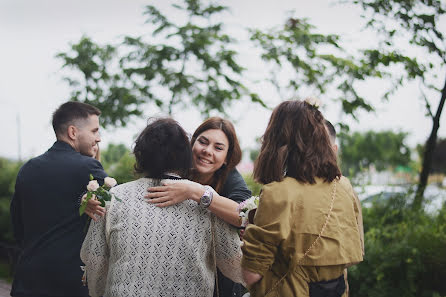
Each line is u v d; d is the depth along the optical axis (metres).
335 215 1.65
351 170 4.53
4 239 6.55
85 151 2.61
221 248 1.87
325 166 1.70
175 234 1.78
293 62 5.20
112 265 1.78
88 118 2.59
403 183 4.65
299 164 1.69
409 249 3.42
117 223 1.79
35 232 2.34
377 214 4.27
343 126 5.05
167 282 1.75
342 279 1.68
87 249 1.83
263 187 1.68
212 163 2.54
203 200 1.83
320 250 1.60
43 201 2.34
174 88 6.16
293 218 1.62
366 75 4.81
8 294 4.95
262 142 1.83
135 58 6.47
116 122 6.54
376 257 3.49
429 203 4.20
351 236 1.68
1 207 6.56
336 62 4.95
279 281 1.64
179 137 1.93
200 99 6.22
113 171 5.22
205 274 1.81
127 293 1.71
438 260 3.32
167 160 1.90
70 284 2.28
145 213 1.79
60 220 2.33
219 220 1.88
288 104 1.81
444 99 4.45
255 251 1.62
